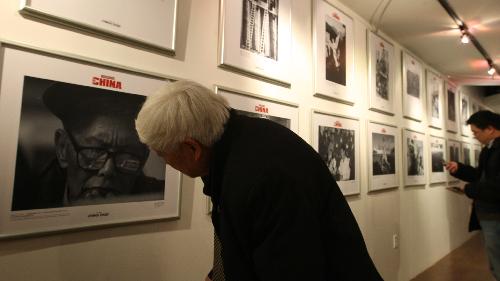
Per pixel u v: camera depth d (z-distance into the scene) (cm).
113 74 108
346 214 73
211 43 140
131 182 112
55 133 95
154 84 119
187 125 67
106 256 106
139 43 115
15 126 88
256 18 159
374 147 248
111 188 106
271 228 63
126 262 111
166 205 121
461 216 415
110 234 107
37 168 91
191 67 132
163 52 123
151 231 118
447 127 395
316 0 201
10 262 87
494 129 214
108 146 106
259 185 64
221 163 72
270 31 167
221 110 73
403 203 285
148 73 117
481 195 198
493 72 366
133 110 112
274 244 61
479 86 558
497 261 204
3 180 86
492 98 580
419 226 309
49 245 94
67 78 98
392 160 271
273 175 64
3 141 86
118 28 109
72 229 97
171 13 125
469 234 440
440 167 365
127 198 110
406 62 309
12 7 90
